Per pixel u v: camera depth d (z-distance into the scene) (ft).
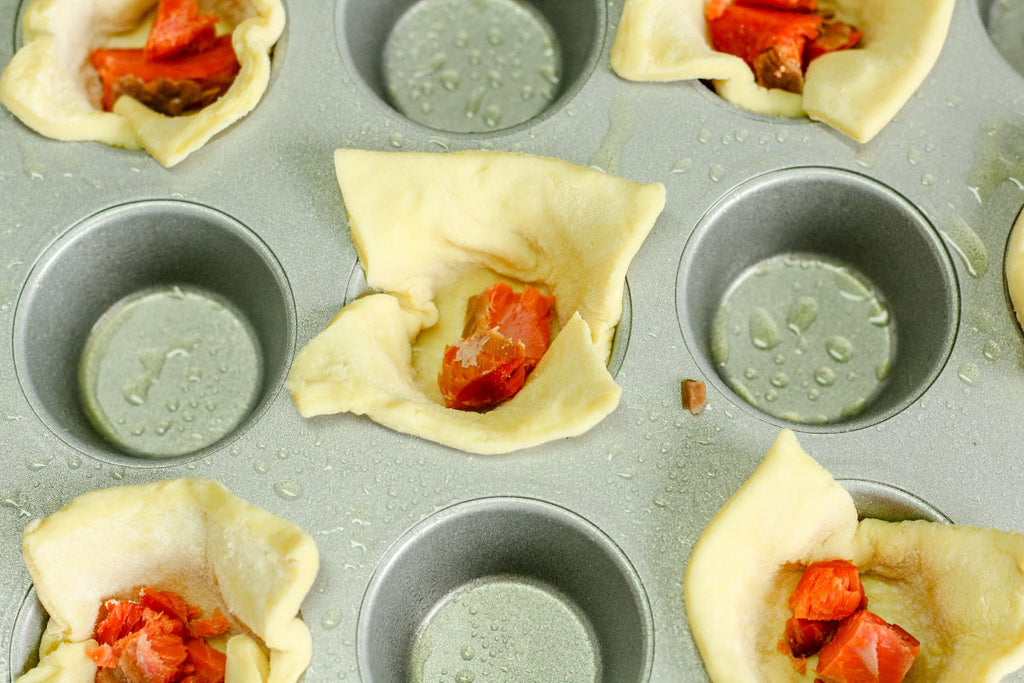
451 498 1.11
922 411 1.13
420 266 1.17
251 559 1.07
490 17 1.30
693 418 1.13
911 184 1.18
